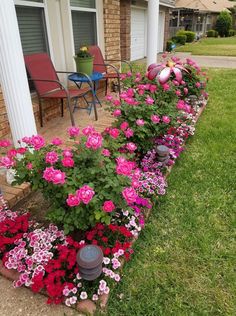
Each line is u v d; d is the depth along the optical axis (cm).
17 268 161
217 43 1795
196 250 190
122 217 197
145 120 265
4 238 173
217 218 219
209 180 268
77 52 429
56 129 335
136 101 272
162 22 1345
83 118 374
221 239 199
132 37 1092
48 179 149
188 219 217
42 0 340
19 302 153
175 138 313
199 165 294
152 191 228
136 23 1101
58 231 183
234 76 746
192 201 238
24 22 324
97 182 167
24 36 328
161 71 347
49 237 177
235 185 259
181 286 165
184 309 153
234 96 548
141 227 199
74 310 149
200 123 409
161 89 330
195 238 198
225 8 2603
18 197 219
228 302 156
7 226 182
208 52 1321
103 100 459
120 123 259
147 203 213
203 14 2361
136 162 263
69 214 168
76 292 151
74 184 160
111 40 508
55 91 348
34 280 149
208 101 516
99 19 464
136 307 153
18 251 167
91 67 395
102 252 157
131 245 188
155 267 177
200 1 2411
